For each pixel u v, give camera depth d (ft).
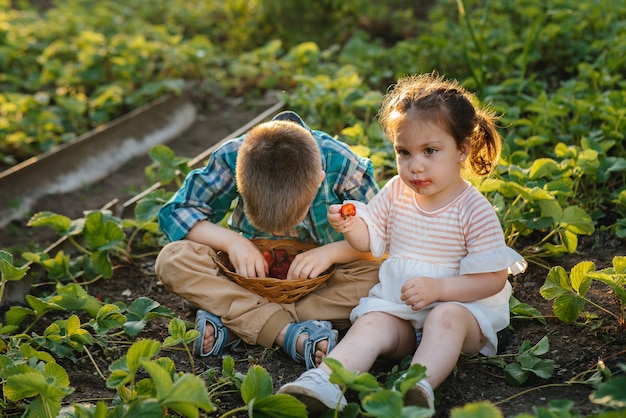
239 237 9.61
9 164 17.26
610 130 13.78
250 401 7.43
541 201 10.82
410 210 9.04
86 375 9.31
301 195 8.57
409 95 8.73
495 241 8.58
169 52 21.35
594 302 10.02
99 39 21.90
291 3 23.20
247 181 8.62
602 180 12.38
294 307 9.50
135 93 19.70
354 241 9.21
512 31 20.33
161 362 8.14
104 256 11.57
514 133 15.25
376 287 9.20
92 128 18.94
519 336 9.55
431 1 25.96
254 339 9.32
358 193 9.87
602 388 6.66
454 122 8.50
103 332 9.56
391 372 8.49
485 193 12.05
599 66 17.42
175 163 12.83
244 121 18.79
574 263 11.24
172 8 27.02
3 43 22.34
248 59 20.57
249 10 24.12
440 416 8.06
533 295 10.53
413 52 20.01
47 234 14.60
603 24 19.62
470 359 9.02
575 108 14.83
